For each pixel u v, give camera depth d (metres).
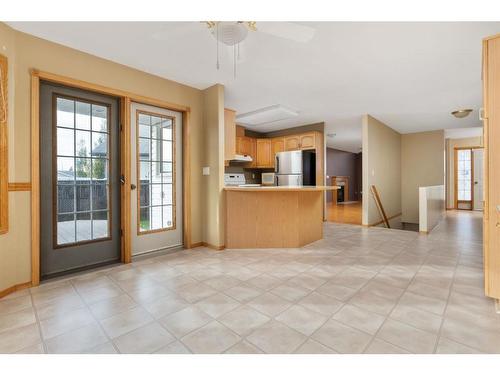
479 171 8.10
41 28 2.24
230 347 1.50
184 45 2.53
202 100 3.76
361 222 6.07
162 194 3.45
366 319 1.79
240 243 3.65
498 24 2.18
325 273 2.68
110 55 2.73
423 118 5.70
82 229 2.81
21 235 2.31
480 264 2.94
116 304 2.02
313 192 4.07
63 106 2.65
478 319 1.77
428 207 4.82
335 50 2.63
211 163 3.64
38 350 1.48
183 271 2.74
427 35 2.35
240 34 1.85
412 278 2.53
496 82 1.85
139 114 3.20
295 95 4.04
